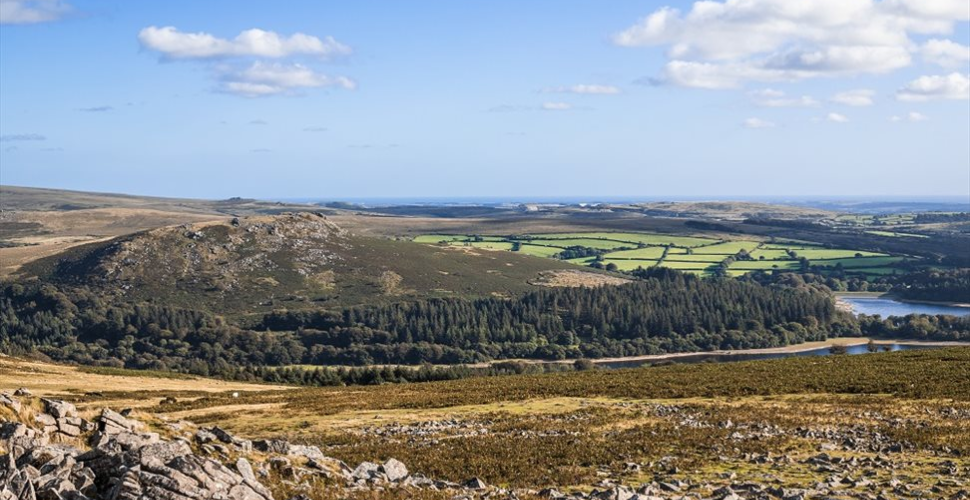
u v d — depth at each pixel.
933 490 29.78
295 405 66.69
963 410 49.75
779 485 31.02
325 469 27.17
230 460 25.20
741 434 43.53
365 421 54.91
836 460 35.78
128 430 26.36
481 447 41.59
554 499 27.97
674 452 39.25
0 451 22.31
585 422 50.31
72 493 20.02
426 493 26.44
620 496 27.81
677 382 70.75
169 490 20.52
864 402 54.91
